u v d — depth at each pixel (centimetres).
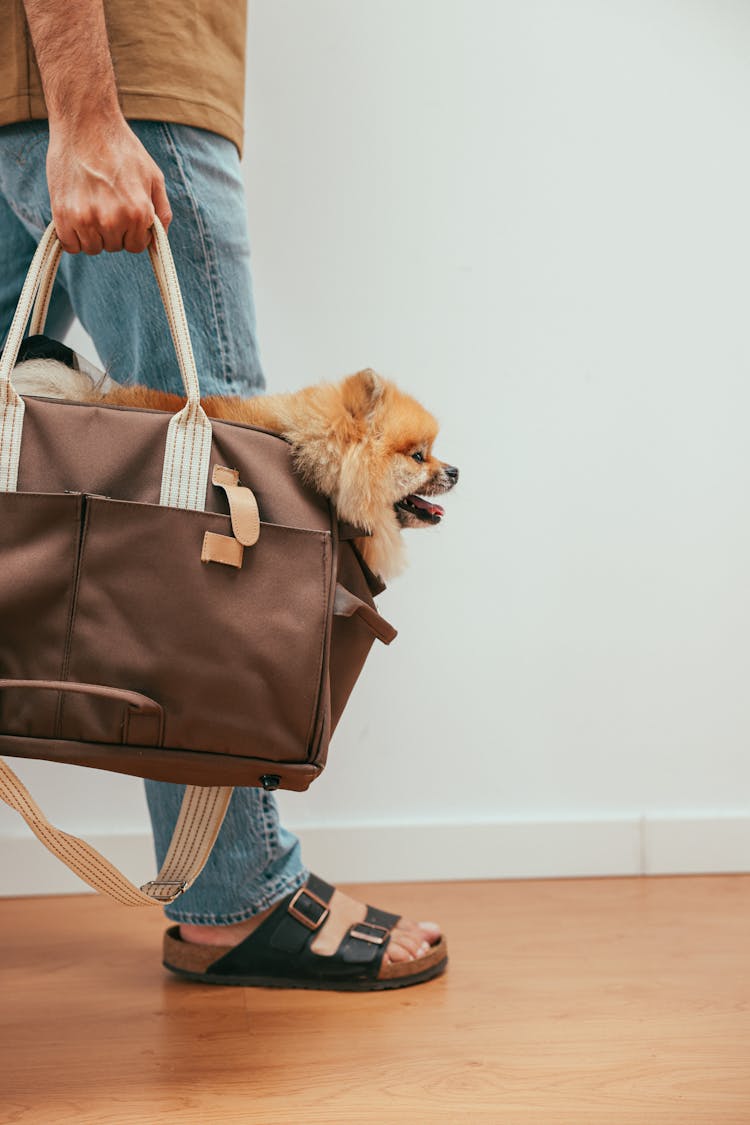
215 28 124
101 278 126
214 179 123
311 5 188
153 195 104
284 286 186
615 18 195
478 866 185
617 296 194
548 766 189
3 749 83
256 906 125
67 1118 85
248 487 94
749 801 193
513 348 192
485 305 191
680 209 196
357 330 188
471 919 156
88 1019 112
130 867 173
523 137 193
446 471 126
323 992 122
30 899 172
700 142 196
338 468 100
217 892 125
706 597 194
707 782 192
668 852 189
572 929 150
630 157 195
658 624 193
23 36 117
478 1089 90
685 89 196
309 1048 102
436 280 190
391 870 183
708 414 195
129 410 91
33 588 84
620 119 195
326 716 91
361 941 124
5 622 84
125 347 128
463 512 188
